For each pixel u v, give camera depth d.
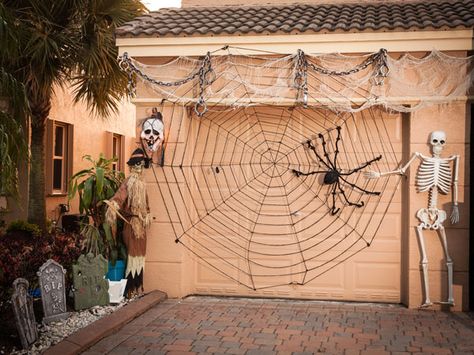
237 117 8.34
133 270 7.97
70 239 8.45
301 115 8.22
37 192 10.55
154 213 8.23
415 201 7.70
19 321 5.85
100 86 10.48
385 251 8.01
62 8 9.57
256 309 7.60
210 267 8.39
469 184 7.59
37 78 9.45
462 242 7.58
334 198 8.10
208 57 7.93
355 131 8.08
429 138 7.65
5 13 7.16
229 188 8.36
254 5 9.80
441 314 7.39
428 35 7.41
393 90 7.68
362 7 9.13
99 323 6.61
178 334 6.49
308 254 8.18
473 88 7.55
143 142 8.21
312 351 5.93
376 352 5.90
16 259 6.96
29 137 11.05
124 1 9.81
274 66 7.91
